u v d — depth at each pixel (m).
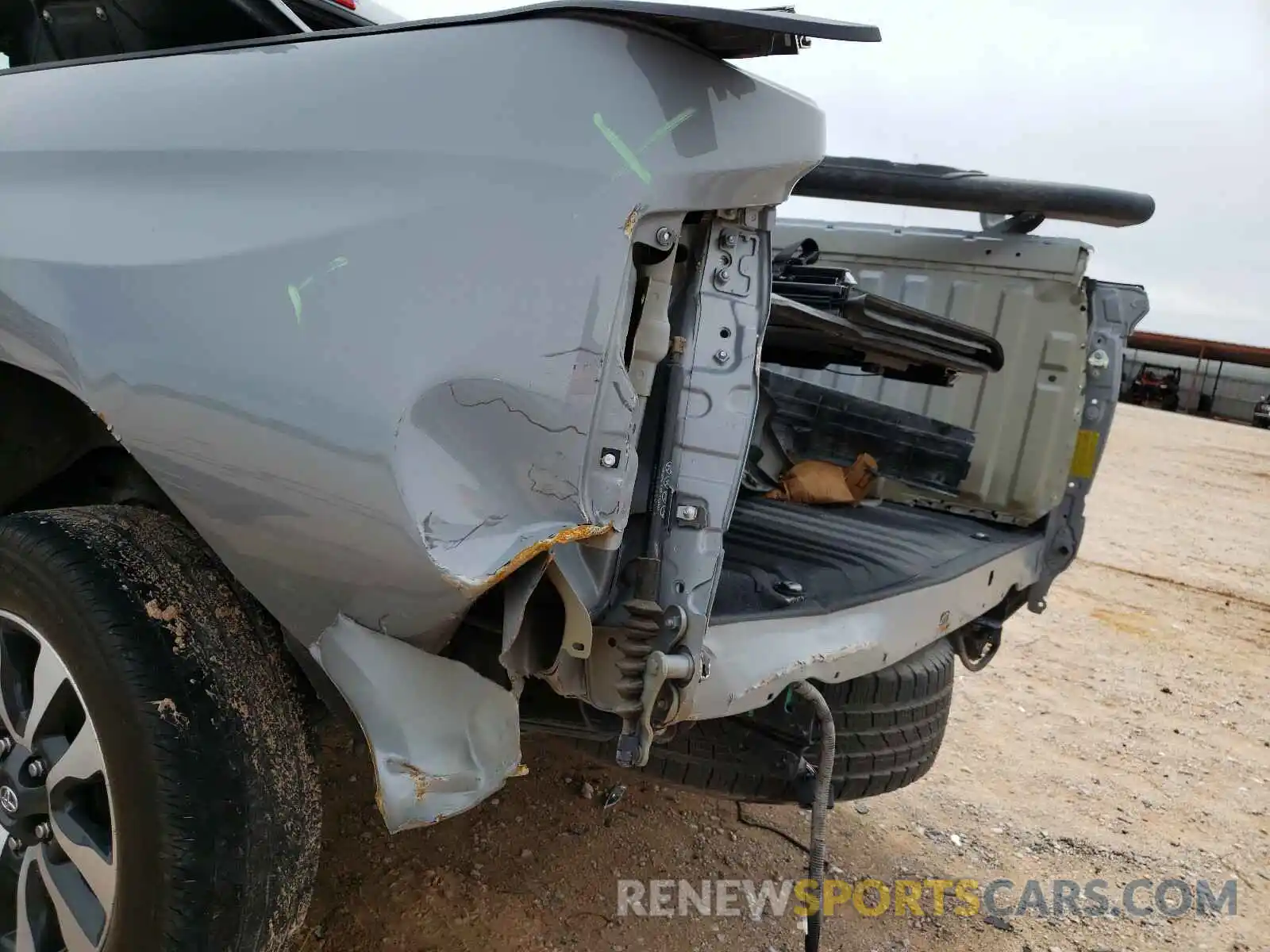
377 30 1.71
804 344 3.08
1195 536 9.88
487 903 2.55
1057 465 3.92
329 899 2.46
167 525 1.86
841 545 2.94
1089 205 3.62
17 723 1.83
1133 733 4.50
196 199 1.66
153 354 1.62
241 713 1.66
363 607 1.62
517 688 1.81
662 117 1.59
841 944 2.65
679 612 1.80
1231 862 3.39
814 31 1.47
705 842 3.05
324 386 1.52
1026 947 2.77
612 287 1.56
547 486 1.60
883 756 2.74
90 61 1.99
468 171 1.54
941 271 4.16
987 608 3.16
